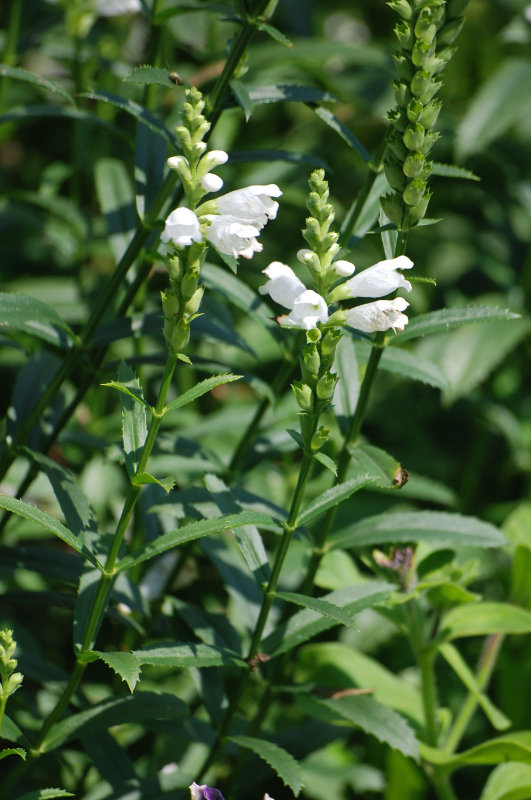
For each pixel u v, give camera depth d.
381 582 1.06
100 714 1.03
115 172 1.20
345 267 0.97
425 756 1.11
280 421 1.22
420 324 1.04
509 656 1.23
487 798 1.12
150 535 1.16
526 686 1.22
